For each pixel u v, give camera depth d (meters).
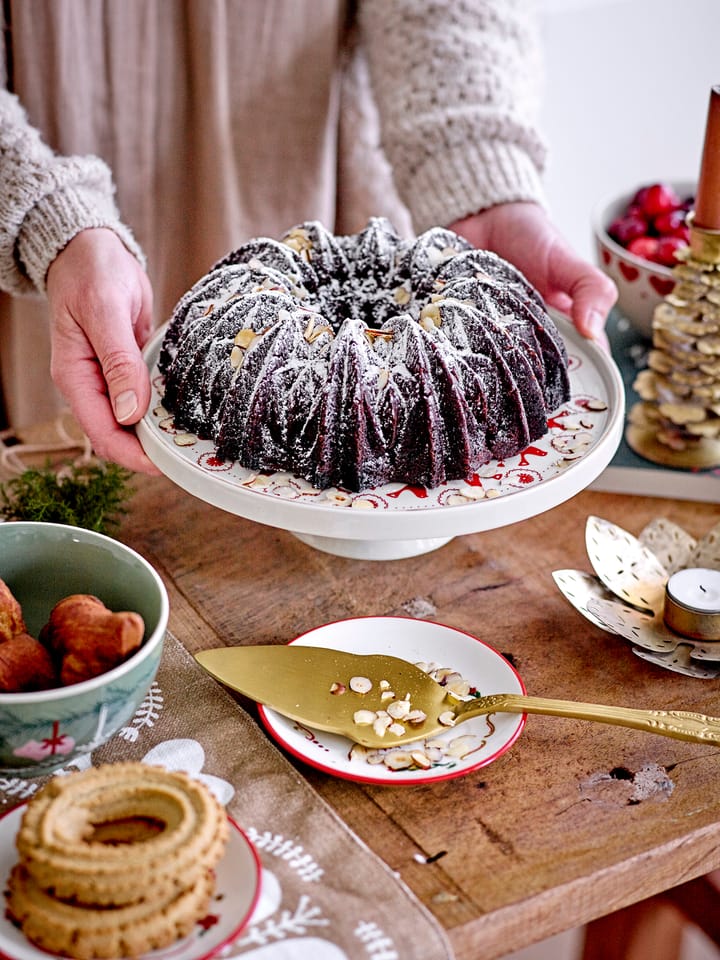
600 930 1.04
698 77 1.64
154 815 0.53
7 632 0.61
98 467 0.81
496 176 0.98
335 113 1.14
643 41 1.63
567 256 0.91
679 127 1.69
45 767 0.58
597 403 0.80
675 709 0.68
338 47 1.10
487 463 0.75
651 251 1.04
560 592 0.77
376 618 0.71
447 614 0.75
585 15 1.62
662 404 0.87
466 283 0.77
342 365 0.71
